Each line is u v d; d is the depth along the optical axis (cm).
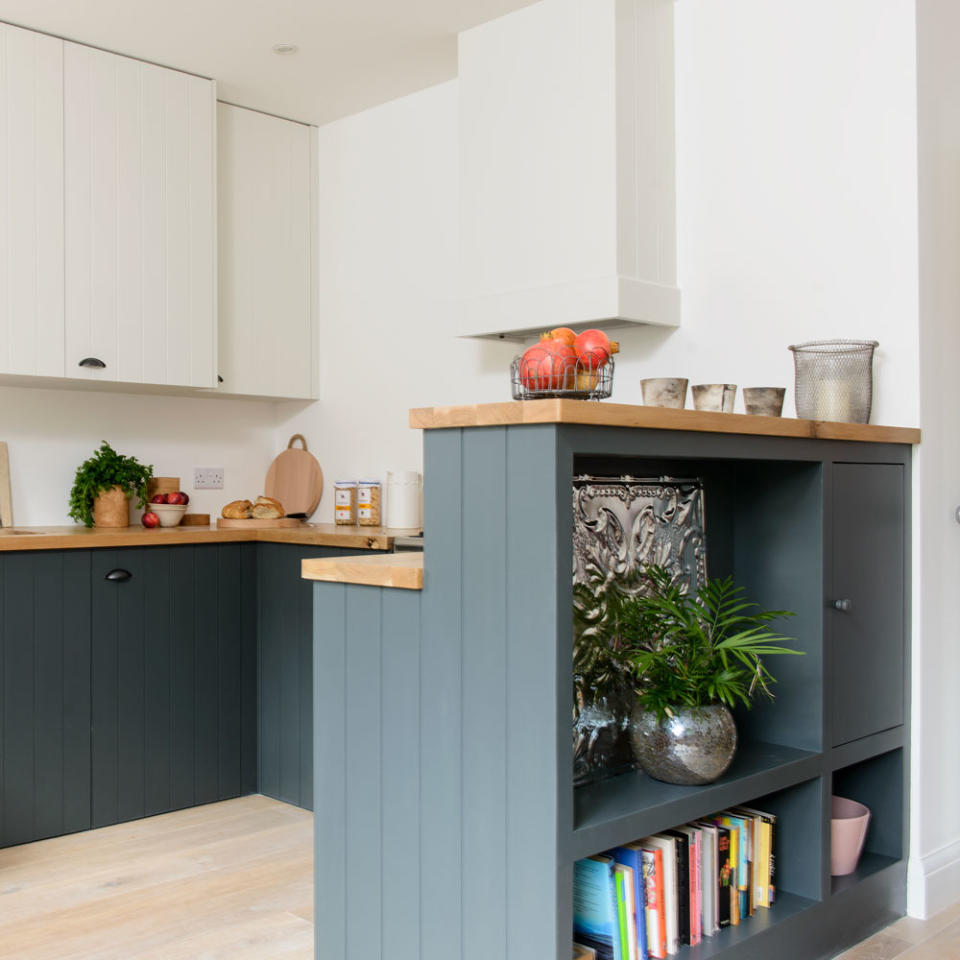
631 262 284
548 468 160
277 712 346
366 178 389
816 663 227
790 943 215
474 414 169
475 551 172
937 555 263
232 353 378
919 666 256
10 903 256
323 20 309
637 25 287
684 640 209
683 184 299
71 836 307
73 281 322
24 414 351
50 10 301
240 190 381
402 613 185
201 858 288
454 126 357
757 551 239
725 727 195
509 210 305
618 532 212
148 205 340
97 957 227
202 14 304
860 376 248
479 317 312
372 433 387
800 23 275
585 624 200
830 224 269
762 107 282
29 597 299
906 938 239
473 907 172
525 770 164
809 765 221
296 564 338
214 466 404
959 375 271
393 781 187
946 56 265
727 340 289
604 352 195
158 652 328
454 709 176
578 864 190
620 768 206
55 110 318
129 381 335
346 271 397
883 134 260
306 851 294
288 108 385
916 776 256
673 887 195
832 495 231
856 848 241
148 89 339
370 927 192
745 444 201
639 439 175
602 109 282
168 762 330
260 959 226
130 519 378
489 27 310
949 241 266
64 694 306
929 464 260
